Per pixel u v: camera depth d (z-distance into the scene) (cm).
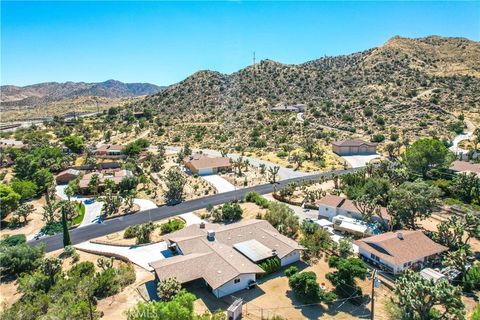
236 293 4406
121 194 9100
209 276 4412
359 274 4266
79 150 14325
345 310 4053
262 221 6212
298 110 19812
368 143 13375
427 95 18762
